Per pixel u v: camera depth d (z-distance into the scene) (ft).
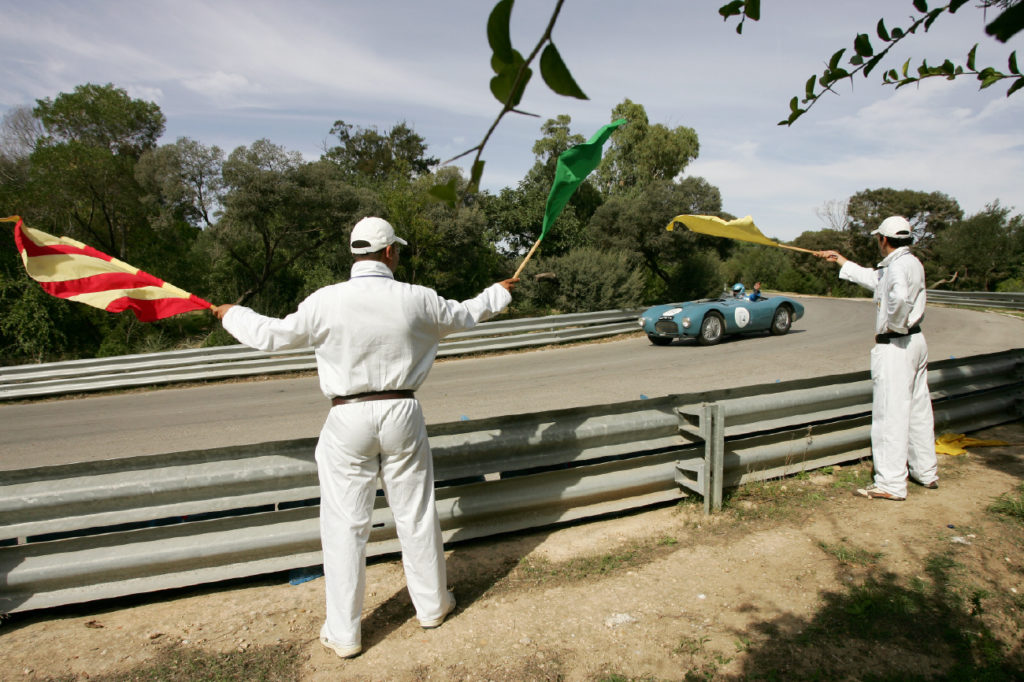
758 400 12.37
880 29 4.41
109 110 75.31
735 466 12.26
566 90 1.97
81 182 59.77
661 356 36.86
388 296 7.55
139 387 35.81
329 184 64.59
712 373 29.19
